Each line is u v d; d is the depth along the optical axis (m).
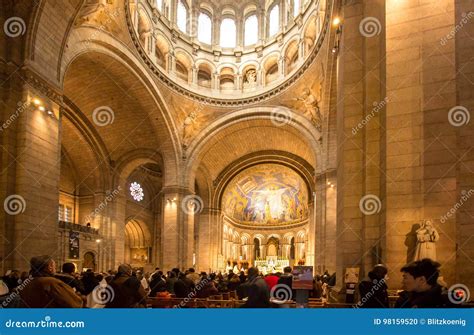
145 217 40.50
